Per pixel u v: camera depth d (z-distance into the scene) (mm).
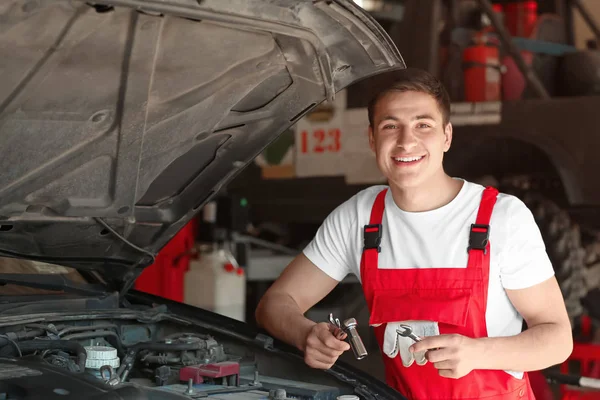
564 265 4758
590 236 5285
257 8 1573
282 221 5715
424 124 1979
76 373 1554
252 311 5523
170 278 4863
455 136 5055
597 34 6105
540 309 1964
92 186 1934
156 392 1539
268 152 5668
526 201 4941
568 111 4691
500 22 5141
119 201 1991
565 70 5594
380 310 2018
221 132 1974
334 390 1938
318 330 1985
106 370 1718
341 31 1736
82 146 1798
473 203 2002
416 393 2006
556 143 4738
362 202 2154
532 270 1942
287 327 2105
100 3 1409
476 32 5406
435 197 2031
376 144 2047
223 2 1518
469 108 5004
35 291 2332
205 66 1710
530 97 5410
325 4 1633
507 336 1896
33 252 2145
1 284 2287
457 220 1991
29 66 1512
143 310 2283
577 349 3754
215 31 1609
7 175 1798
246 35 1657
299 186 5562
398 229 2049
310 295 2215
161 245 2264
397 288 2021
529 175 5094
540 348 1880
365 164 5270
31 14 1393
